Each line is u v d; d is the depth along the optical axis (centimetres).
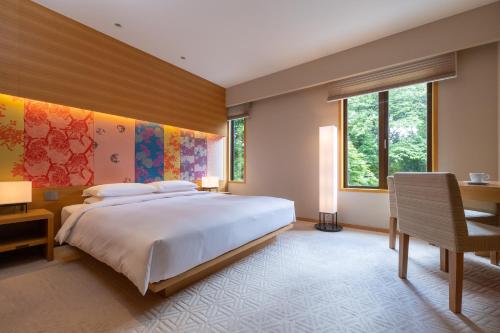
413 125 312
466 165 268
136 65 333
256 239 231
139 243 143
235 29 290
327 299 156
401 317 137
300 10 256
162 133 382
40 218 213
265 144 455
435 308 145
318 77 365
